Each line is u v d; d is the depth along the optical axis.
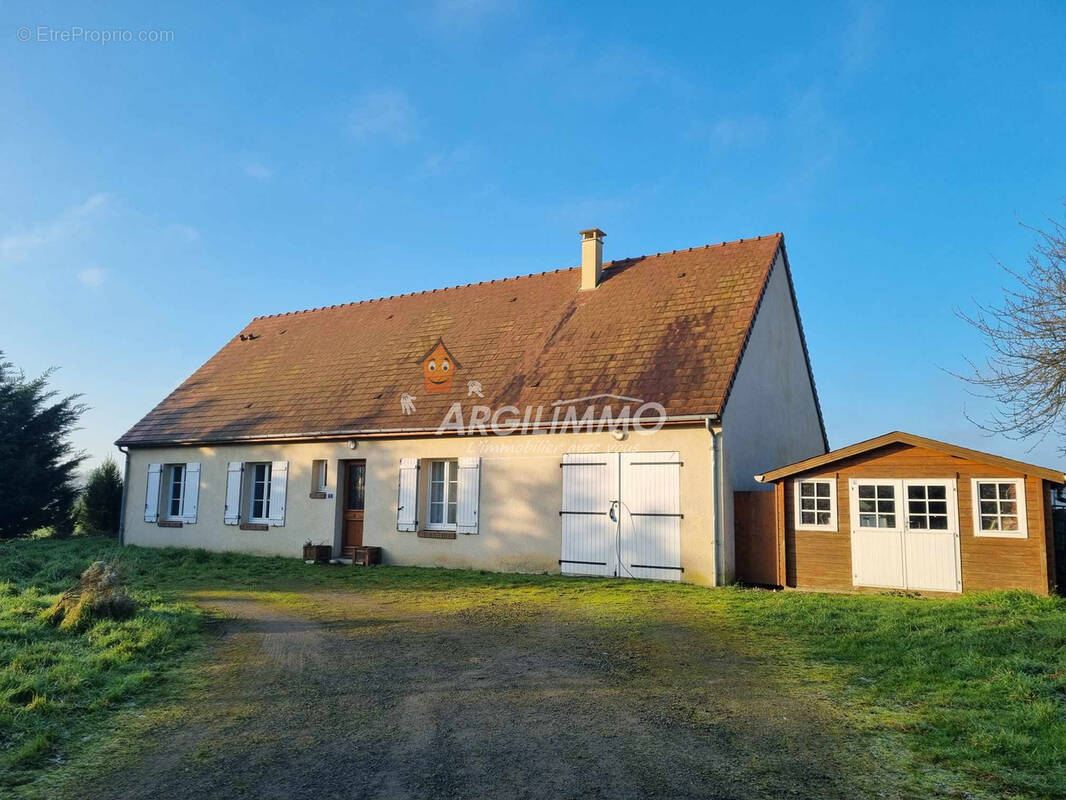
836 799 4.26
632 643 8.05
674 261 17.14
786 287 16.78
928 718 5.50
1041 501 10.54
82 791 4.48
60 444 24.27
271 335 22.34
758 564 12.78
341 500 16.61
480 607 10.38
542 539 14.09
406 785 4.48
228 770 4.74
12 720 5.45
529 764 4.77
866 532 11.70
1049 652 7.09
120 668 6.89
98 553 17.19
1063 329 10.87
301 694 6.28
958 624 8.42
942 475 11.25
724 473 12.77
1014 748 4.89
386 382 17.44
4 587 10.95
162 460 19.44
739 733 5.29
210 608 10.30
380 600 11.09
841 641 7.89
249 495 18.09
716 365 13.46
